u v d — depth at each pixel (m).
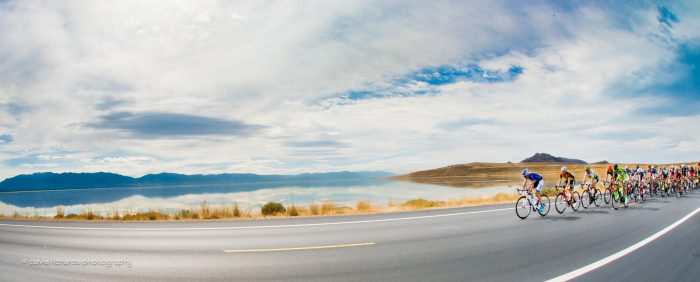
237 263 6.69
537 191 12.68
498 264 6.24
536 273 5.66
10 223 16.00
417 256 6.95
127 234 10.87
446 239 8.66
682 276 5.43
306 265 6.43
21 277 6.07
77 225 14.18
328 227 11.26
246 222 13.28
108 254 7.77
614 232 9.34
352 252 7.43
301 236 9.60
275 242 8.77
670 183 22.48
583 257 6.68
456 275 5.62
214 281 5.57
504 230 9.85
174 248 8.27
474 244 7.99
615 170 15.30
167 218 16.39
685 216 12.35
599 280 5.26
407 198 32.47
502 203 19.14
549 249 7.39
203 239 9.45
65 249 8.55
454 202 20.11
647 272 5.65
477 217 12.96
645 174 18.73
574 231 9.55
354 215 14.81
